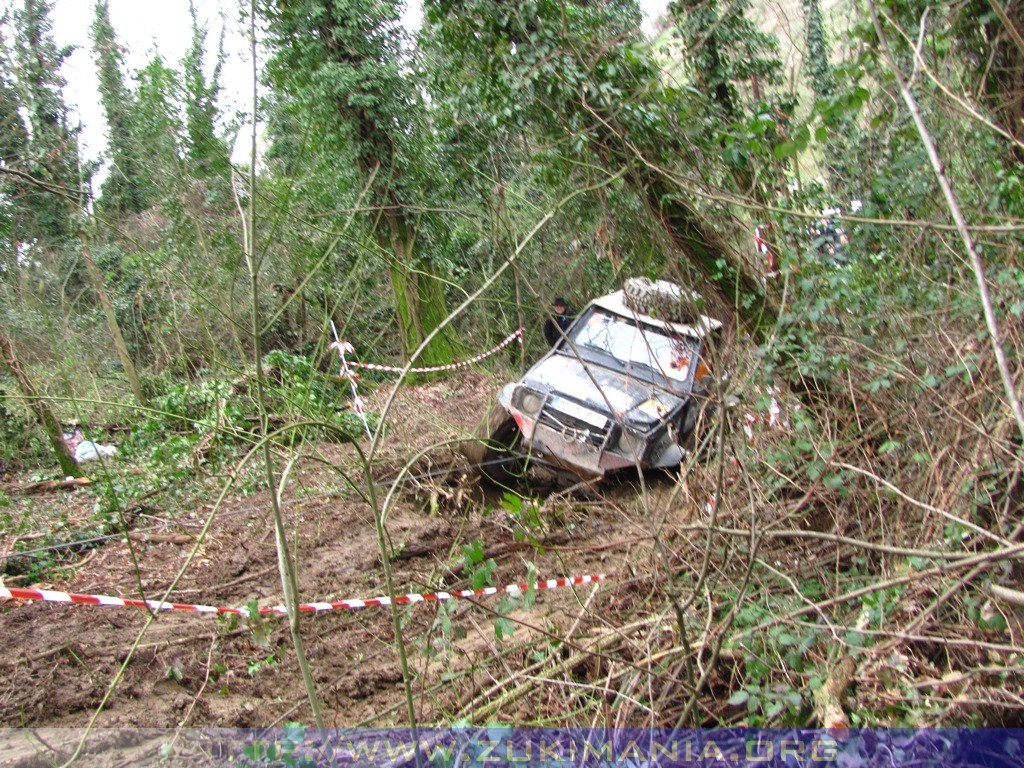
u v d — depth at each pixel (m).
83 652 5.43
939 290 5.81
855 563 4.86
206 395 11.19
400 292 15.09
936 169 2.17
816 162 6.94
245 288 11.27
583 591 5.96
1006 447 4.24
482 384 14.17
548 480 8.83
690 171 6.44
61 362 12.24
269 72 15.76
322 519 7.94
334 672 5.28
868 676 3.71
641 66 6.88
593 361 8.77
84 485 9.77
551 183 7.08
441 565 6.52
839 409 5.70
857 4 5.38
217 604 6.33
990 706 3.52
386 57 15.73
